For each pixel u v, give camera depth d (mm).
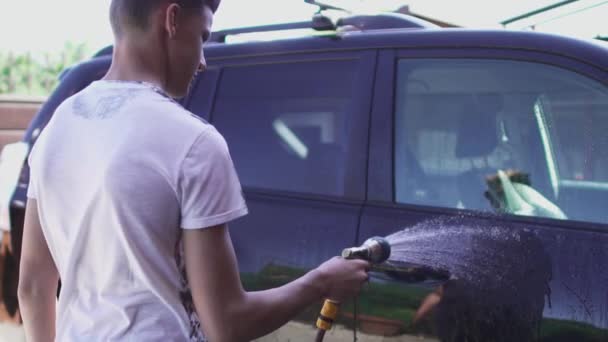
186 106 3389
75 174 1572
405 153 2857
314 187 2994
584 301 2309
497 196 2711
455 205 2762
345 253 1837
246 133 3312
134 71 1643
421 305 2521
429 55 2891
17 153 3600
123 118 1552
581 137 2605
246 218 2961
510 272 2439
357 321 2639
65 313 1634
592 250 2365
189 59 1666
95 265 1580
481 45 2801
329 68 3104
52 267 1785
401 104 2906
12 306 3525
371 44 3020
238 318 1555
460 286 2475
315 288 1729
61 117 1646
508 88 2768
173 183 1509
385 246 1918
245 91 3303
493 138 2811
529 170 2705
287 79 3211
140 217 1504
